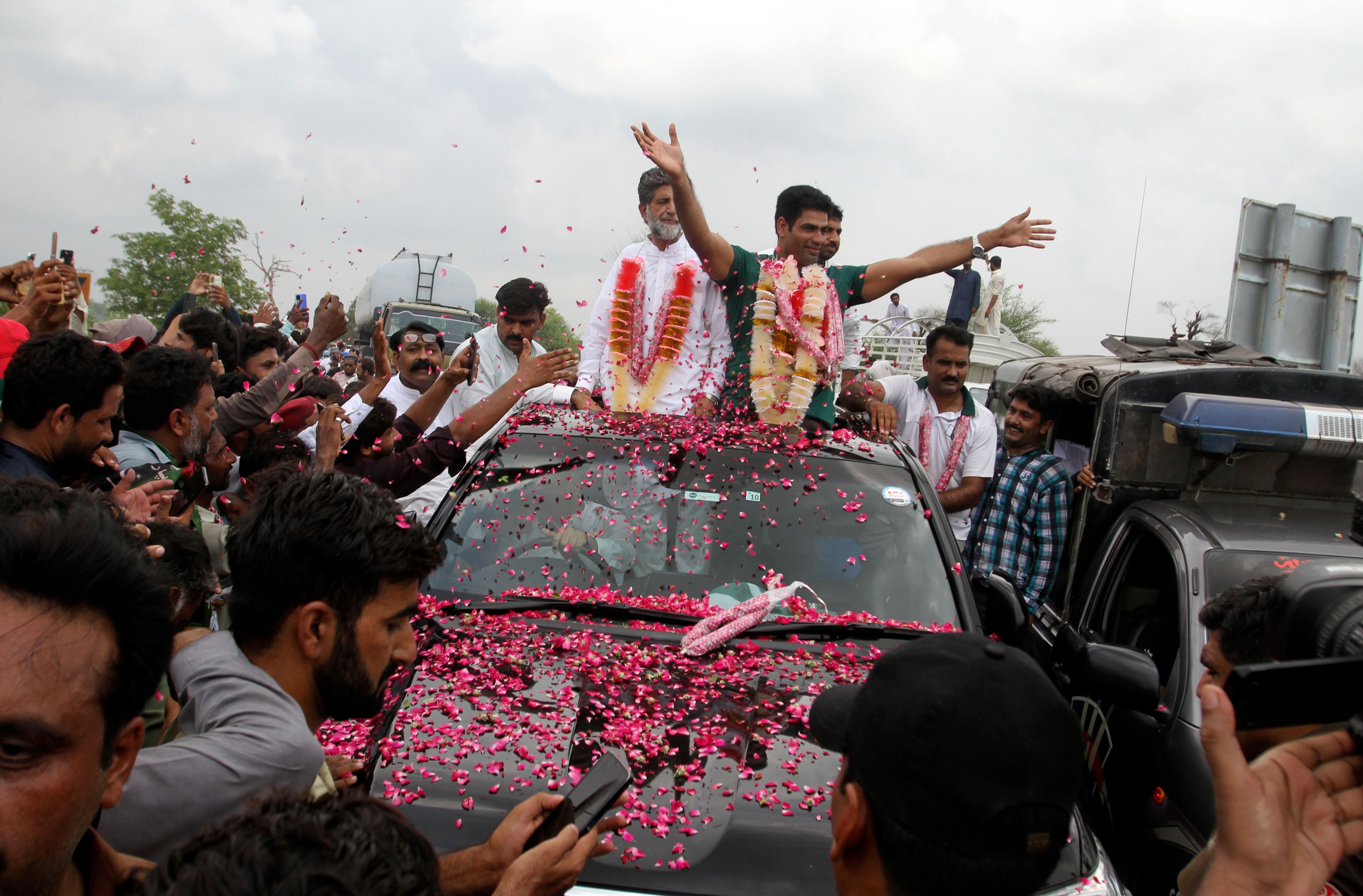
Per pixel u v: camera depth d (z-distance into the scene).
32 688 1.14
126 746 1.33
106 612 1.20
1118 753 3.80
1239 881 1.09
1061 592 5.16
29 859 1.16
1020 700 1.18
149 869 1.41
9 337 3.54
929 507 3.66
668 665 2.96
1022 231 4.75
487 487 3.62
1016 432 5.25
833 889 2.19
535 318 5.83
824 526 3.54
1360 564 3.84
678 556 3.46
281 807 1.03
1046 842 1.14
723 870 2.21
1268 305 6.75
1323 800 1.14
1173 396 4.81
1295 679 1.12
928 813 1.15
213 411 3.80
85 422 3.04
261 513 1.87
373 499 1.91
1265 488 4.76
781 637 3.16
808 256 4.45
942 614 3.31
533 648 3.01
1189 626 3.73
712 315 4.76
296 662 1.88
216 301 6.67
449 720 2.65
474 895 1.77
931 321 14.57
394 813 1.08
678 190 4.11
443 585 3.32
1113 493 4.81
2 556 1.15
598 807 1.86
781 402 4.20
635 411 4.57
